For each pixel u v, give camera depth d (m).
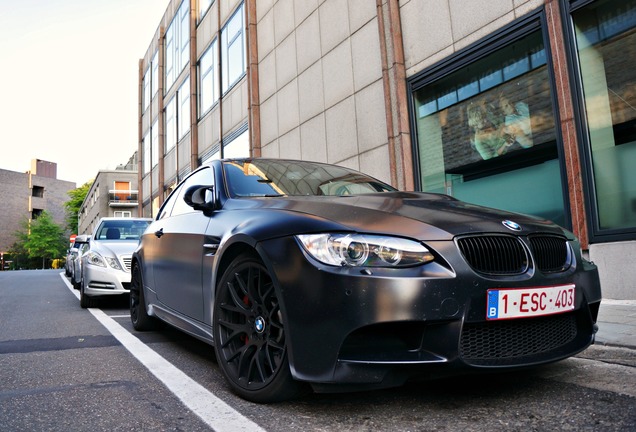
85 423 2.03
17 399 2.36
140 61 27.80
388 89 8.23
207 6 17.25
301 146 10.69
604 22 5.52
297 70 10.91
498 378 2.56
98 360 3.21
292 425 1.96
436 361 1.91
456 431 1.86
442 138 7.73
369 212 2.21
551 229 2.43
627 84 5.30
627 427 1.85
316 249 2.05
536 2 6.14
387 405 2.18
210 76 16.80
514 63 6.59
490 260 2.07
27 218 72.31
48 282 13.05
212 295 2.69
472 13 7.02
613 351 3.10
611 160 5.42
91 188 51.91
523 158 6.54
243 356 2.35
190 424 2.00
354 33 9.12
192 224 3.23
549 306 2.16
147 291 4.16
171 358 3.27
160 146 22.81
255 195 2.96
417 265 1.97
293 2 11.13
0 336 4.21
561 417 1.98
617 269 5.18
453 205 2.53
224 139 15.27
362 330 1.95
